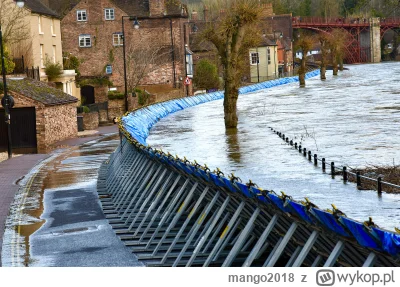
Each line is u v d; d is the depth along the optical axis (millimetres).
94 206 21625
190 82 77000
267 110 55250
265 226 12383
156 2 79938
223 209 13703
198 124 47531
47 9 62094
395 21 168375
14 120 41469
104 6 78062
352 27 167500
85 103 68938
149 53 78750
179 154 31484
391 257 8422
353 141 31266
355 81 96438
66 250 16531
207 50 94812
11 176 29359
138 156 23594
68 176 28406
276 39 122062
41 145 41469
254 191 11758
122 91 73188
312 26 155500
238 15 40594
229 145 33656
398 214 15875
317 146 30344
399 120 39688
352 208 16906
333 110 50688
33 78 51312
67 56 73875
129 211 20125
